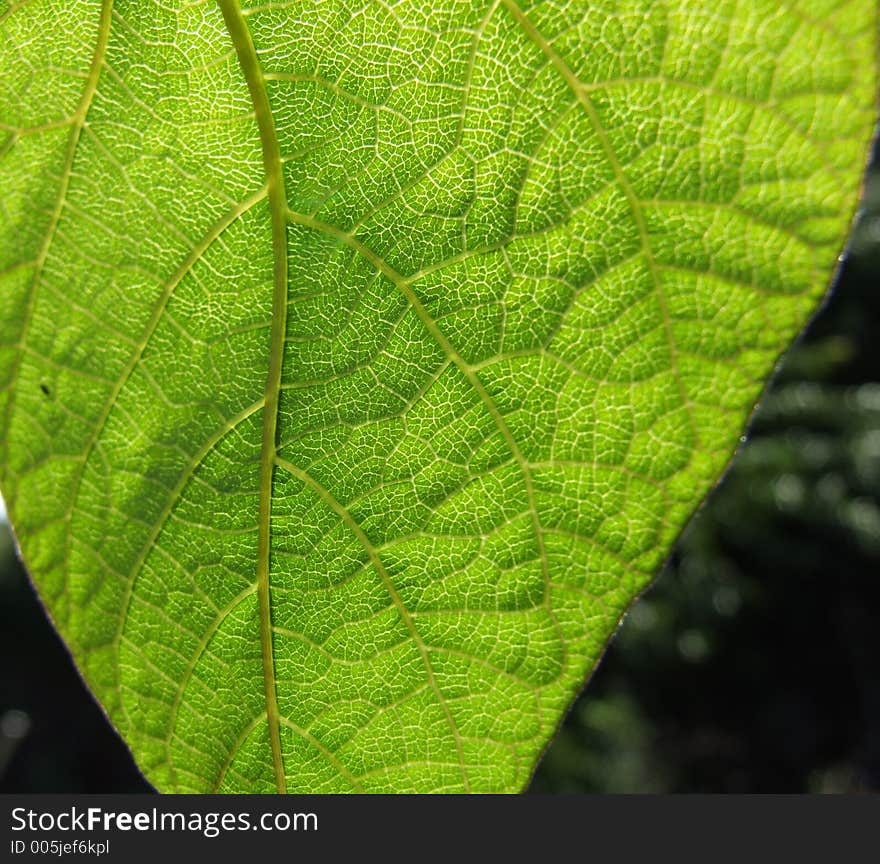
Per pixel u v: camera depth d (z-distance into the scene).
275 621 0.25
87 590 0.26
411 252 0.24
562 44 0.23
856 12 0.22
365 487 0.25
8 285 0.25
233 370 0.25
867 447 1.30
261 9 0.24
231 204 0.25
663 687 1.25
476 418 0.24
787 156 0.22
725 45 0.22
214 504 0.25
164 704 0.26
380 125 0.24
